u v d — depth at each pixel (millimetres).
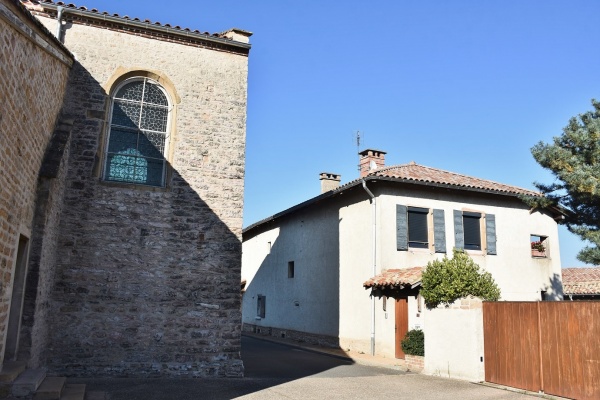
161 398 8758
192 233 11680
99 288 10820
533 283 19125
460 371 11414
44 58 8656
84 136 11328
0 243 6699
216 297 11570
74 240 10828
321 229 20328
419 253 16953
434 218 17422
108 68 11797
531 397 9297
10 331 8281
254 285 27125
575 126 14273
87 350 10531
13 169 7102
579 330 8938
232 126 12539
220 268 11727
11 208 7137
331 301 19016
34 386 7324
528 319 9961
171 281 11328
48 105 9336
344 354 16406
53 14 11508
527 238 19406
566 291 23422
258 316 26031
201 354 11234
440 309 12211
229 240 11922
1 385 7145
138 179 11773
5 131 6531
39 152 8852
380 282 15234
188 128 12164
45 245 9180
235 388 9938
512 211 19297
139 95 12117
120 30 12047
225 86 12688
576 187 13273
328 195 18906
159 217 11523
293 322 21891
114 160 11688
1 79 6184
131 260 11141
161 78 12180
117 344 10734
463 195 18312
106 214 11156
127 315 10906
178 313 11242
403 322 14930
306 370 13086
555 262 19938
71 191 10992
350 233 18188
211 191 12031
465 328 11398
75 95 11414
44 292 9547
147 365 10820
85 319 10625
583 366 8797
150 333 10984
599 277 24500
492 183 19891
